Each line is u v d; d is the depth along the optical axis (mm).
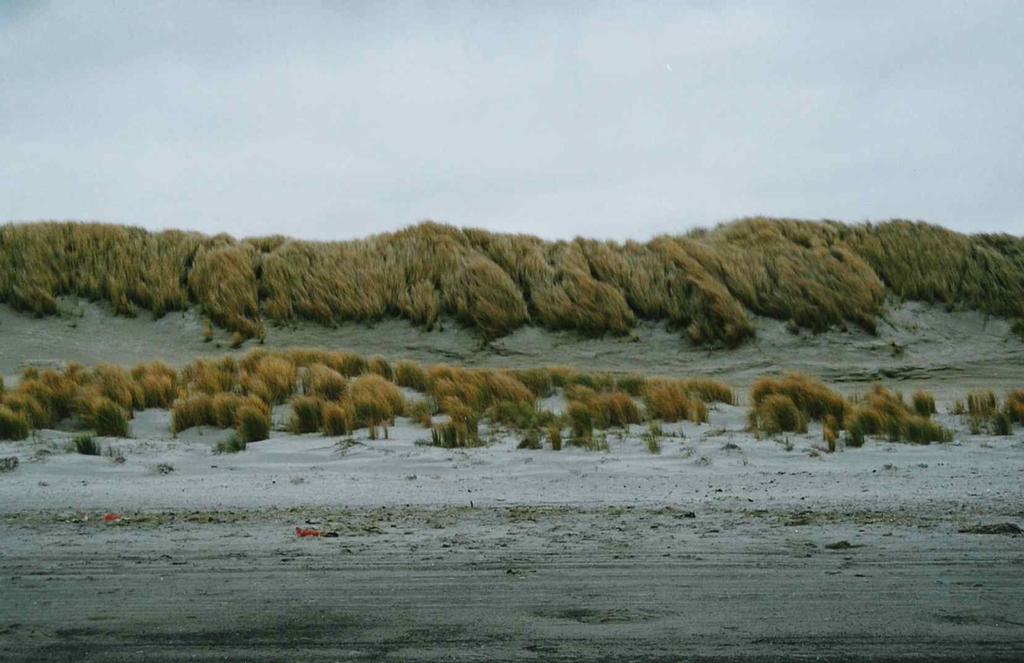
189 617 5051
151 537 7047
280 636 4730
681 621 4863
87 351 21234
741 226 28844
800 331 22578
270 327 23234
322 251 26062
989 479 9258
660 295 23484
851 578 5617
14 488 9484
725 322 22469
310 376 16312
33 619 5043
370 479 9992
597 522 7457
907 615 4910
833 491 8797
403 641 4629
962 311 23625
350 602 5285
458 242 26594
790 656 4332
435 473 10289
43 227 26578
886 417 13000
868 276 24266
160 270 24766
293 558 6332
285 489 9438
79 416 13953
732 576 5711
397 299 23891
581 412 13789
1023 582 5500
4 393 15125
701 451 11172
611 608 5105
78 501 8766
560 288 23781
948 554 6176
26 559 6379
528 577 5770
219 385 15727
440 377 16938
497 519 7672
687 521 7434
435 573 5898
